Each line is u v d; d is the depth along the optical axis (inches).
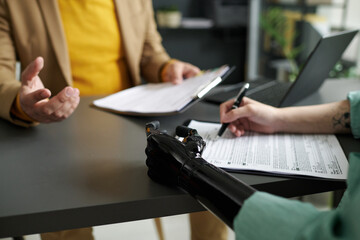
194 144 19.2
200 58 132.4
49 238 22.8
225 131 28.4
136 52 52.7
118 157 23.8
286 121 27.1
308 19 104.5
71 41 48.4
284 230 12.1
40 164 22.8
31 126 30.4
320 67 34.3
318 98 38.7
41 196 18.8
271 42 121.7
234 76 137.1
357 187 14.1
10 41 45.6
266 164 21.8
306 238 11.1
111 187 19.6
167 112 31.5
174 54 129.1
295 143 25.4
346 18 99.0
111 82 51.9
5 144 26.4
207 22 121.2
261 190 19.7
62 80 47.4
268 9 118.1
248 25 120.9
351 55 92.5
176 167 18.2
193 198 18.5
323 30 100.7
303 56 109.0
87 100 38.8
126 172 21.5
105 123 31.3
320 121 27.0
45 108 27.6
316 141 25.7
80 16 47.8
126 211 18.3
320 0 101.3
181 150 18.7
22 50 45.9
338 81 47.3
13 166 22.6
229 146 25.0
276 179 20.0
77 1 47.1
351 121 26.3
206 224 39.6
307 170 20.9
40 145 26.2
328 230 11.0
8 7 44.3
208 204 15.8
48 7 45.1
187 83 40.3
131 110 33.2
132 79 53.2
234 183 15.4
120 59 52.8
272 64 120.4
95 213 18.0
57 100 27.4
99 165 22.5
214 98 37.9
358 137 26.2
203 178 16.4
